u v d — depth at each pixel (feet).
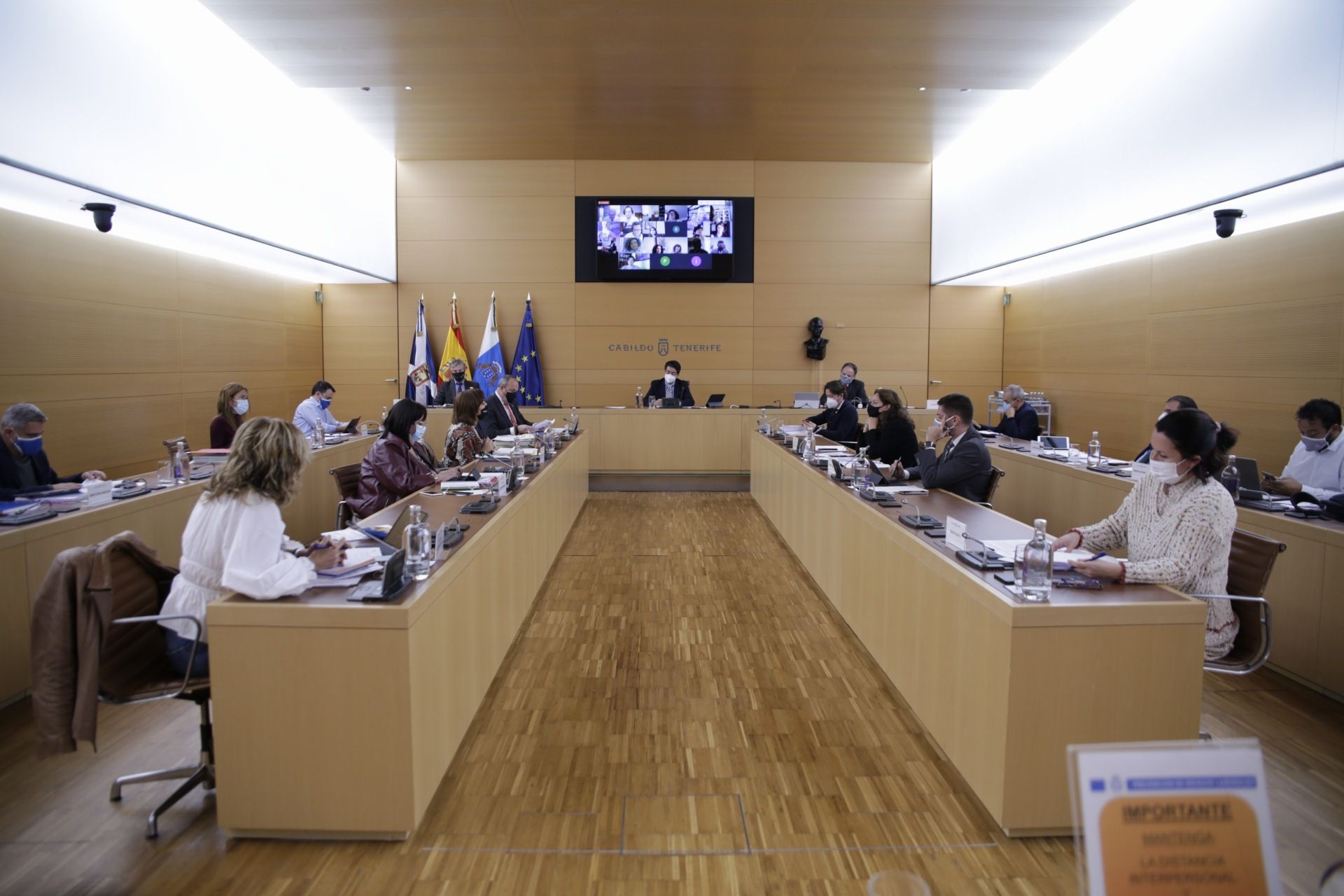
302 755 7.72
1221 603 9.05
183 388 24.52
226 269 26.91
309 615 7.55
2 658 10.74
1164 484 9.32
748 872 7.43
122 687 7.93
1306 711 11.05
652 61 22.47
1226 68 17.43
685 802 8.66
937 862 7.57
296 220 25.07
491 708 11.09
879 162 33.91
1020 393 26.20
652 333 33.94
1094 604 7.61
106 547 7.79
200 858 7.61
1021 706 7.63
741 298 33.99
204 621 8.07
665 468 29.71
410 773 7.70
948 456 14.71
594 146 31.40
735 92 25.05
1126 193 21.07
